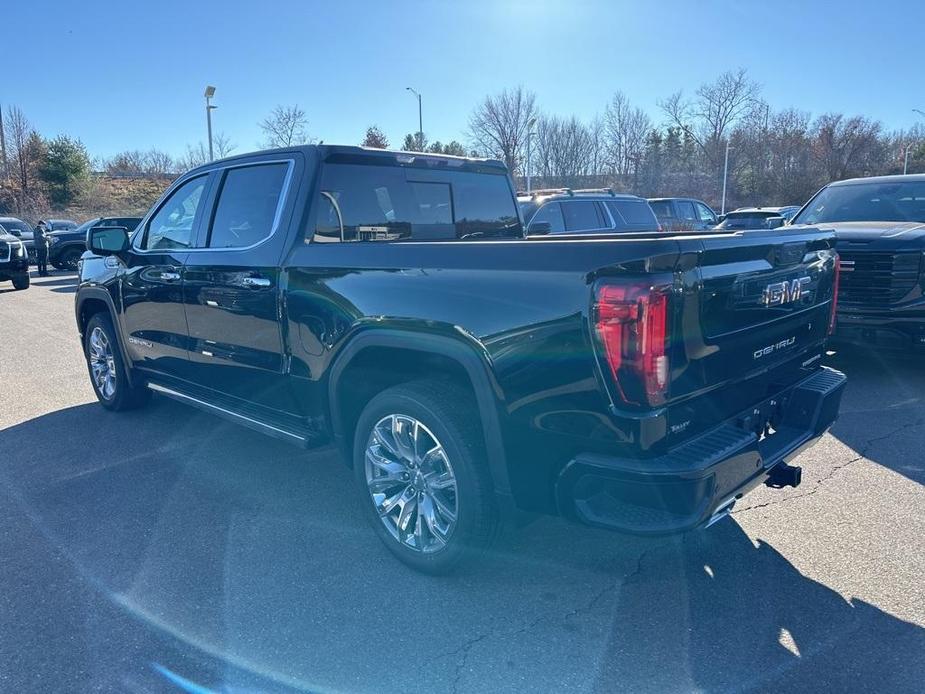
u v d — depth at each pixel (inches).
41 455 194.5
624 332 96.7
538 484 111.7
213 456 193.0
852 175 2118.6
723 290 108.2
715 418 112.0
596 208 440.5
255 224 158.4
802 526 146.3
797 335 134.9
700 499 99.7
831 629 112.2
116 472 181.6
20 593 124.9
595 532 146.6
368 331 127.9
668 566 132.6
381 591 125.3
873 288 243.3
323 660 106.8
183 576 130.4
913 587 123.3
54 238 851.4
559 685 100.9
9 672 104.0
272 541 144.1
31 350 351.6
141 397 230.5
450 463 119.6
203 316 170.6
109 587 126.7
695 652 107.4
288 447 200.2
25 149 1937.7
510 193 202.7
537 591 124.9
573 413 103.0
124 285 203.0
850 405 226.2
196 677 103.0
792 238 127.4
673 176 2420.0
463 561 122.8
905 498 158.6
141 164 2503.7
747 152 2316.7
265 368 154.8
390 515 134.2
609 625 114.7
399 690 100.3
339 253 134.6
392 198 166.2
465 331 113.3
